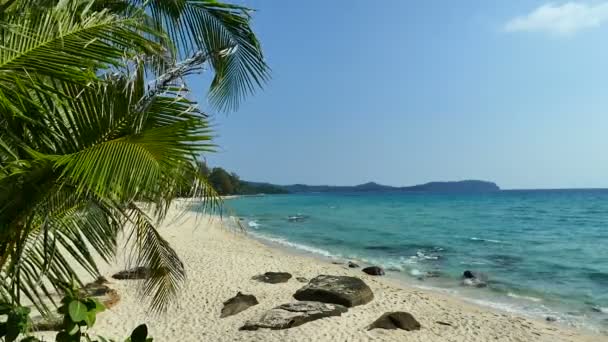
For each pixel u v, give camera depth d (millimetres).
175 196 3266
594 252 23172
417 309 10984
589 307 12516
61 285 3617
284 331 8523
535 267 18750
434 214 53656
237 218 4086
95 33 2959
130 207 3963
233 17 5551
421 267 18672
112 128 2822
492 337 9188
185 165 2986
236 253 19766
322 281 11508
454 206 73750
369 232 32875
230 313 9828
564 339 9438
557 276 16906
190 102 2980
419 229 35188
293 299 11156
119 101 2871
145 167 2545
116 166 2512
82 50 2830
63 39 2814
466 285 15219
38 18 2918
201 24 5551
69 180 2891
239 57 5773
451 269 18203
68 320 2967
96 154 2568
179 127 2602
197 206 3898
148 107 2826
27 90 2850
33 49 2709
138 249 4699
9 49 2518
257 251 21188
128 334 8484
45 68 2725
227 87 5871
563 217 49156
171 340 8305
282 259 18828
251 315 9703
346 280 11594
